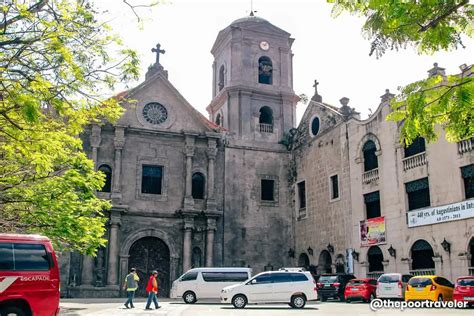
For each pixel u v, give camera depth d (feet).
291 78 140.15
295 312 64.13
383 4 22.59
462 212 79.15
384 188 96.48
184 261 114.73
